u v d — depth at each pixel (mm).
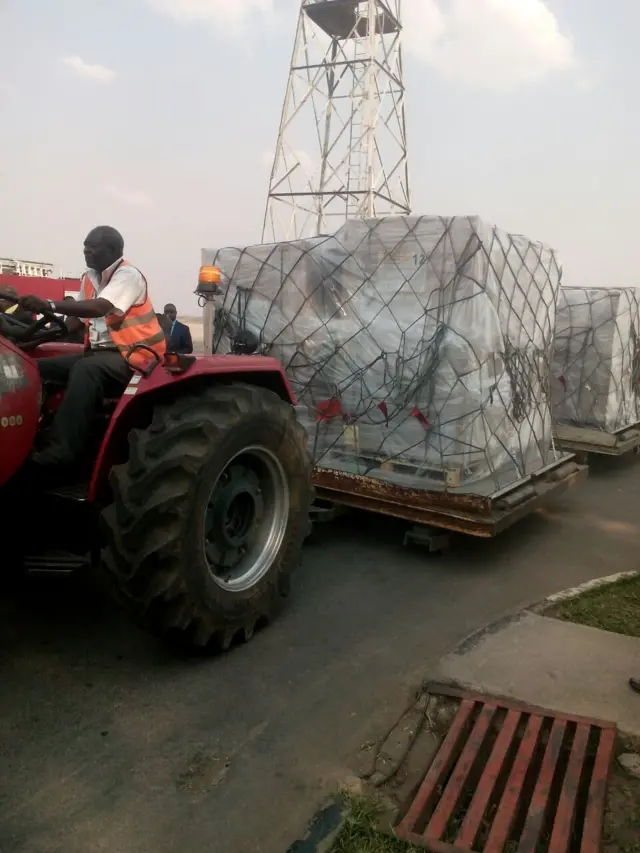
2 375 2748
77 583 3857
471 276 4273
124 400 2926
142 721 2658
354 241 4754
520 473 4922
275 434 3365
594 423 7297
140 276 3230
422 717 2691
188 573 2865
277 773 2383
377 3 16297
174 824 2139
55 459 2928
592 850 1999
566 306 7379
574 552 4738
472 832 2070
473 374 4375
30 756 2436
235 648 3266
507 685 2842
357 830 2109
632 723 2580
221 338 5426
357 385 4840
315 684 2961
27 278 10273
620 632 3385
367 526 5180
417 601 3846
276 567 3455
